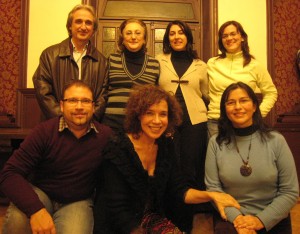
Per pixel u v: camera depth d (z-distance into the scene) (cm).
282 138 171
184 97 228
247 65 237
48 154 162
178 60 239
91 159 163
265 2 359
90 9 223
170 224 149
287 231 165
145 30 226
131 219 142
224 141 176
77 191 164
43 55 221
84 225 154
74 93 158
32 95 340
